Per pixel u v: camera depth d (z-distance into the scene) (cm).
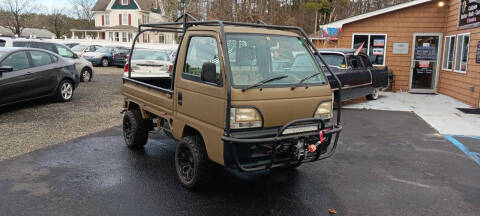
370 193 462
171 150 624
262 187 473
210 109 400
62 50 1435
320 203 430
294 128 406
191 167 457
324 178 510
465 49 1188
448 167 564
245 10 2789
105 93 1218
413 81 1449
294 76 434
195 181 439
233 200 432
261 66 424
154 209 405
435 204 434
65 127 755
